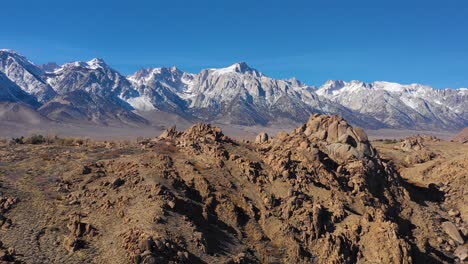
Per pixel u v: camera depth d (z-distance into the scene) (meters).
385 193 48.78
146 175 41.62
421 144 76.62
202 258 33.53
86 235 33.84
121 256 31.45
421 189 54.66
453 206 52.75
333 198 44.00
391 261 37.91
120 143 55.62
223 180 43.69
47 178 41.72
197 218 37.97
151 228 34.03
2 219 34.34
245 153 50.03
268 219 40.69
